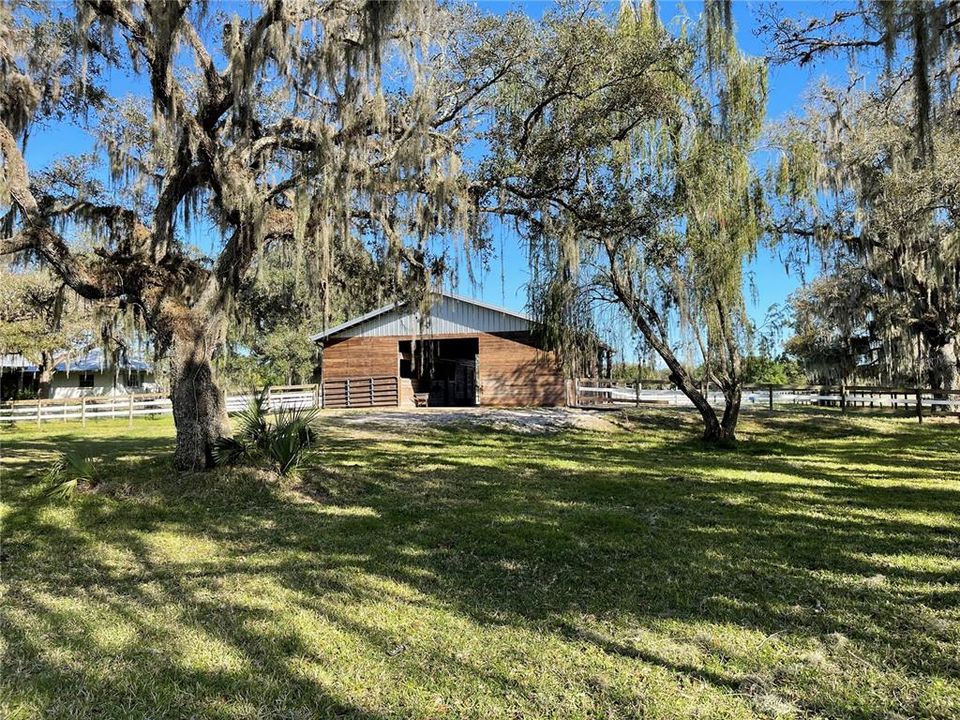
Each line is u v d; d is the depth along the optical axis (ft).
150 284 26.18
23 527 19.08
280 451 25.48
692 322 42.96
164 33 21.93
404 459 34.76
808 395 70.03
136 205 32.07
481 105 31.22
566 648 10.71
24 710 8.68
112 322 36.35
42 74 26.86
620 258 43.86
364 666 10.05
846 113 49.21
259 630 11.48
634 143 38.75
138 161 29.91
